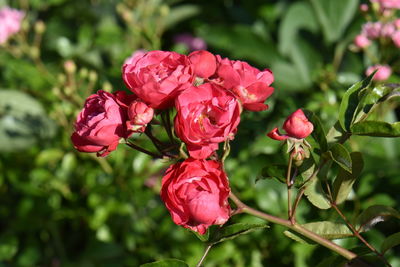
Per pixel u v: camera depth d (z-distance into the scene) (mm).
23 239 1223
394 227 1032
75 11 1531
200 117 674
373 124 714
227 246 1069
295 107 1061
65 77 1273
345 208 992
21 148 1246
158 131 1056
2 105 1245
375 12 1062
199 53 696
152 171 1116
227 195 681
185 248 1081
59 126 1227
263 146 1024
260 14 1428
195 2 1551
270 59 1277
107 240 1133
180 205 681
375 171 1055
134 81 691
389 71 1033
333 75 1117
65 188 1188
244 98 695
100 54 1408
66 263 1188
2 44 1301
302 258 1017
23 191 1171
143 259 1107
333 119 1033
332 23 1241
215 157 716
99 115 695
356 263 748
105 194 1131
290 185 728
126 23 1450
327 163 757
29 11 1542
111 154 1127
